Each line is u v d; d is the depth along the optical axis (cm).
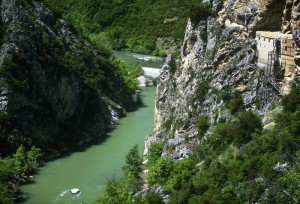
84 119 11281
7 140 9406
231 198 5125
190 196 5712
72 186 8212
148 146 9119
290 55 6506
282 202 4225
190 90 8112
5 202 7150
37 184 8306
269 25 7156
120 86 13400
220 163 5966
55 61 10931
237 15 7481
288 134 5197
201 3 8394
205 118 7450
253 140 5841
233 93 7144
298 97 5828
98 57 13275
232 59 7406
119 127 11794
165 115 9038
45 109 10375
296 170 4425
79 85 11331
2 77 9781
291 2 6575
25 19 10975
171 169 6812
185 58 8781
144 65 17812
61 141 10356
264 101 6719
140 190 6969
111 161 9475
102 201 6712
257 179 5044
